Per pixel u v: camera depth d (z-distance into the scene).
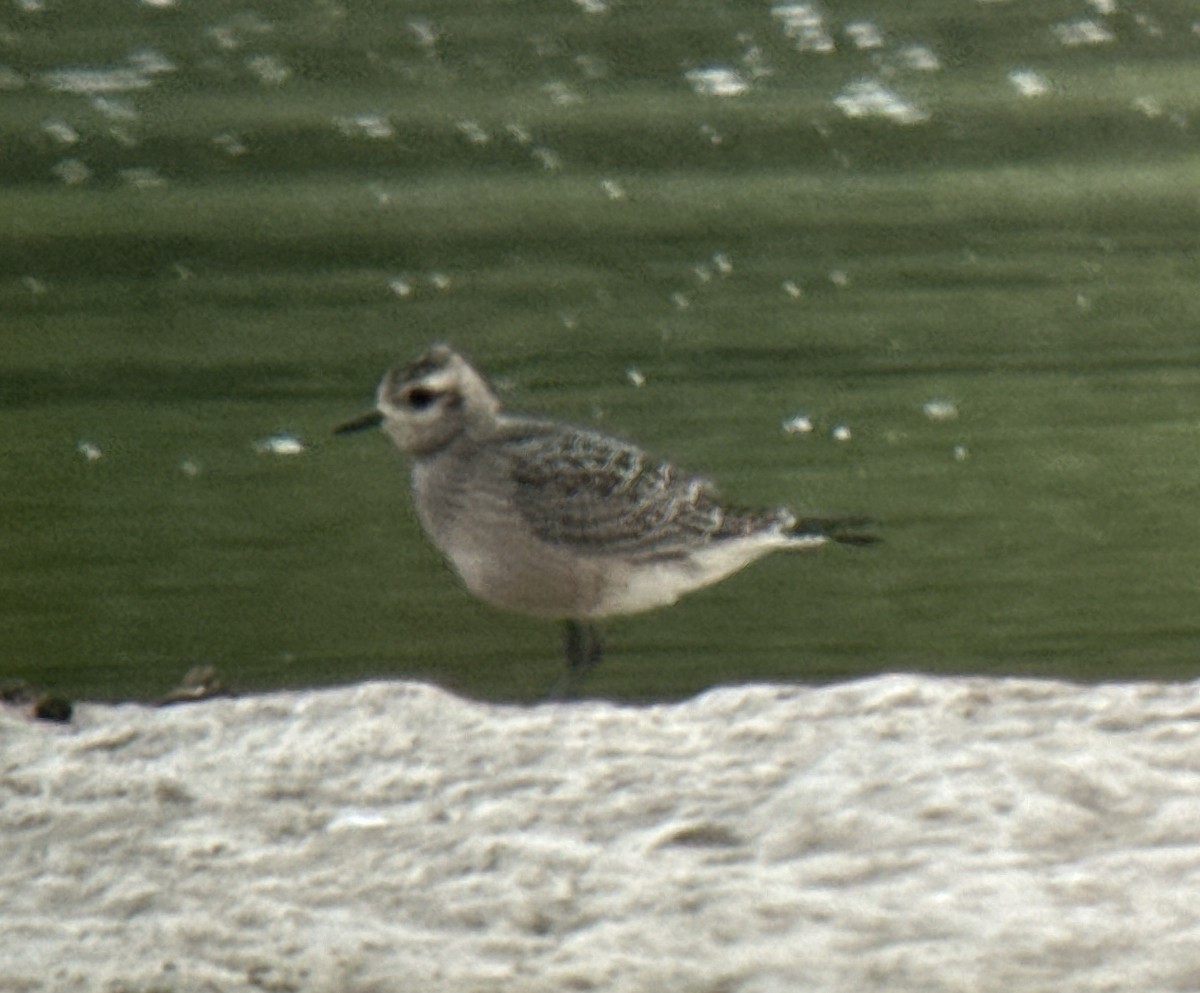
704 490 12.13
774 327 20.77
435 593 15.73
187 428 18.59
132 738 7.68
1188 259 22.23
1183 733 7.35
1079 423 18.64
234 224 23.27
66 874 6.82
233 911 6.57
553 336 20.58
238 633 15.16
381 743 7.53
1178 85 27.17
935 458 18.00
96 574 15.99
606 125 26.19
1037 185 24.28
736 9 30.14
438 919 6.54
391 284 21.78
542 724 7.62
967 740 7.31
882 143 25.55
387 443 18.38
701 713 7.64
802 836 6.79
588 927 6.45
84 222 23.27
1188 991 6.03
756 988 6.14
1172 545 16.44
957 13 29.84
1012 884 6.49
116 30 29.42
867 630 15.16
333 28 29.67
